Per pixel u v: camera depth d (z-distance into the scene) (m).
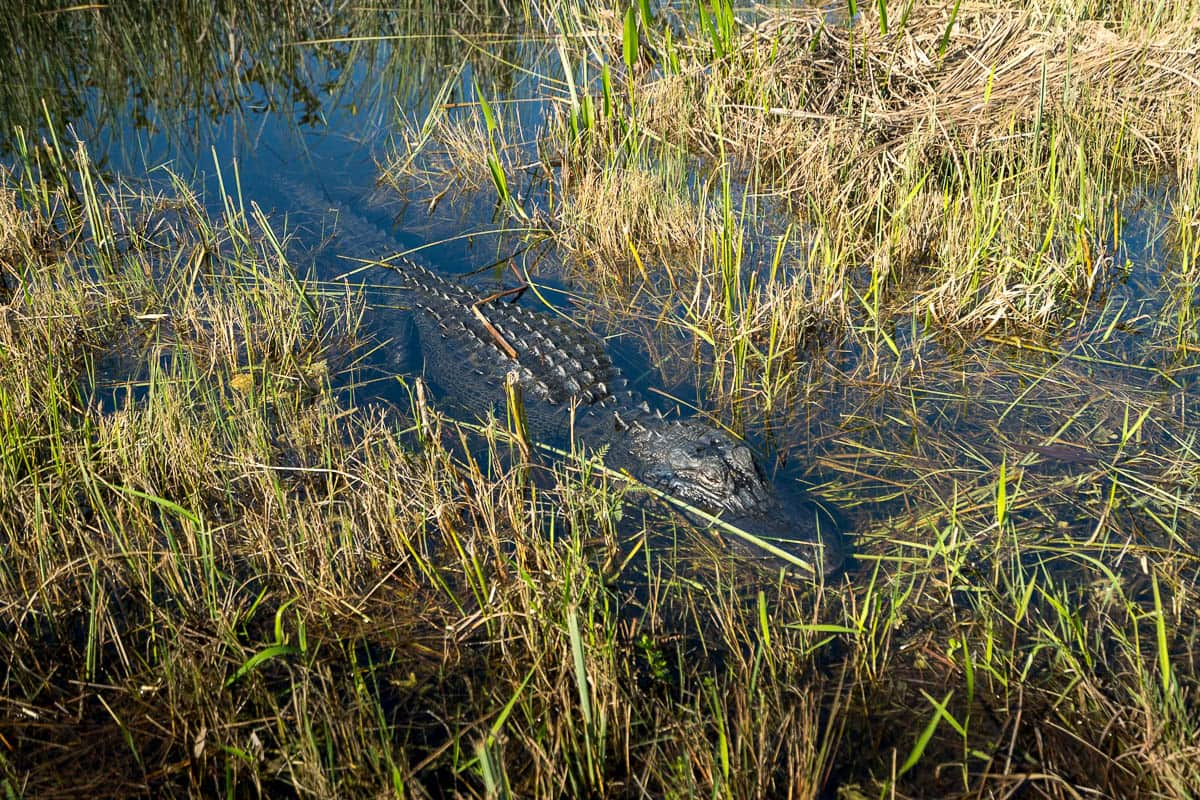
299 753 3.13
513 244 7.36
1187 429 4.80
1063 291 6.02
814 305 5.89
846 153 7.37
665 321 6.23
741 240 6.27
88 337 5.88
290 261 6.95
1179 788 2.87
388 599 3.96
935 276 6.30
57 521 4.09
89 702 3.43
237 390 5.43
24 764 3.19
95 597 3.63
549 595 3.84
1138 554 4.00
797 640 3.71
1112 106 7.35
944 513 4.36
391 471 4.45
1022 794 3.06
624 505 4.66
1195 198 6.51
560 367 5.66
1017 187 6.52
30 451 4.54
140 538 4.16
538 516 4.49
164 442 4.65
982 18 8.26
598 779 3.11
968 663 3.33
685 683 3.53
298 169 8.37
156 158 8.36
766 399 5.36
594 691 3.21
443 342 6.16
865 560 4.16
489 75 9.92
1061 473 4.56
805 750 3.13
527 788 3.12
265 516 4.23
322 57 10.45
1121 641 3.52
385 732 3.15
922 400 5.25
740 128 8.06
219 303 6.04
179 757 3.24
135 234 7.10
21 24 10.48
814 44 8.18
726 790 2.98
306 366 5.76
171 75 9.85
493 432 4.80
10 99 9.04
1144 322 5.76
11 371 5.17
